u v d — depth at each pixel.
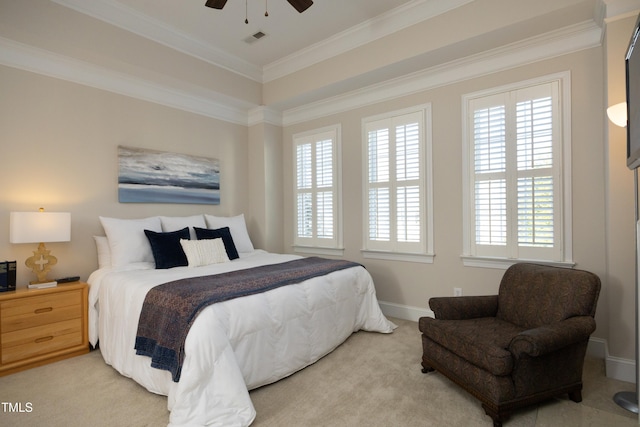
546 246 2.82
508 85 3.00
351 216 4.10
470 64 3.19
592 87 2.64
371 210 3.90
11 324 2.47
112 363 2.50
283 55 4.02
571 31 2.68
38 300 2.60
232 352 1.94
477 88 3.18
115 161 3.47
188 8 3.06
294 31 3.49
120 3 2.99
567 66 2.74
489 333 2.11
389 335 3.19
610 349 2.32
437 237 3.43
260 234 4.63
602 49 2.56
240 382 1.89
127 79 3.55
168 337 1.95
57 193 3.09
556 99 2.77
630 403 1.95
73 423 1.86
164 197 3.82
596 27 2.60
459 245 3.29
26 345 2.53
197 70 3.77
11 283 2.61
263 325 2.20
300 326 2.48
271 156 4.66
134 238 3.15
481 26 2.75
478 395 1.92
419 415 1.93
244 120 4.73
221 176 4.44
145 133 3.71
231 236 3.81
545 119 2.83
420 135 3.52
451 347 2.12
